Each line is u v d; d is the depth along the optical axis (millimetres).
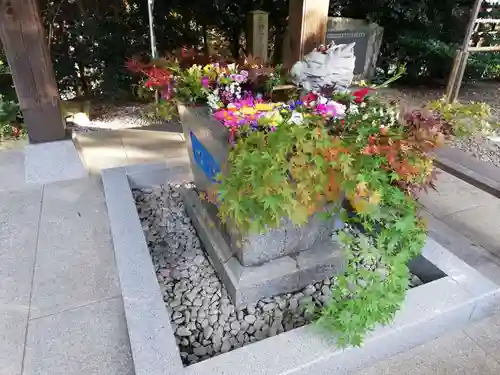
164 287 1820
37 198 2434
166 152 3256
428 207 2520
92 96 5547
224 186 1424
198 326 1612
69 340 1480
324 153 1326
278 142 1323
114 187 2406
